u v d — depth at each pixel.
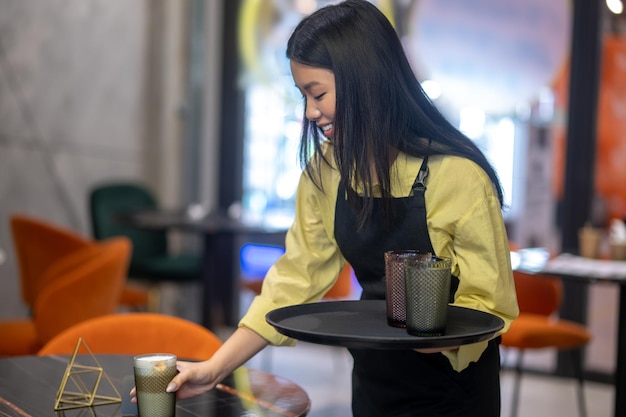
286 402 1.58
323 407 4.19
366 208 1.48
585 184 4.83
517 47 4.97
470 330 1.33
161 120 6.01
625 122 4.73
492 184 1.48
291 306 1.45
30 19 5.10
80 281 3.14
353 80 1.43
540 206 4.97
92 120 5.55
